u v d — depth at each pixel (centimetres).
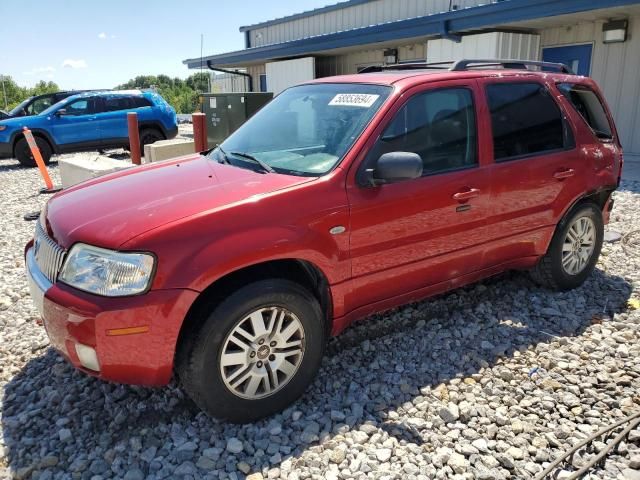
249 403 294
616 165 480
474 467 268
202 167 357
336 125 349
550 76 442
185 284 263
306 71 1667
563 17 995
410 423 300
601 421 300
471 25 1073
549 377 342
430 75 373
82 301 261
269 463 271
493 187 383
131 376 269
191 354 274
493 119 389
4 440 290
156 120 1498
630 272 521
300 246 294
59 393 329
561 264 455
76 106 1414
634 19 996
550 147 425
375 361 362
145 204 293
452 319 422
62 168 959
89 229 279
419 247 353
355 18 1602
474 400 321
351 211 314
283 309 296
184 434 292
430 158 356
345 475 262
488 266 408
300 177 318
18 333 409
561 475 259
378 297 348
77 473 265
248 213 284
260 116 419
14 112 1530
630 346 379
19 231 713
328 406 316
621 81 1039
